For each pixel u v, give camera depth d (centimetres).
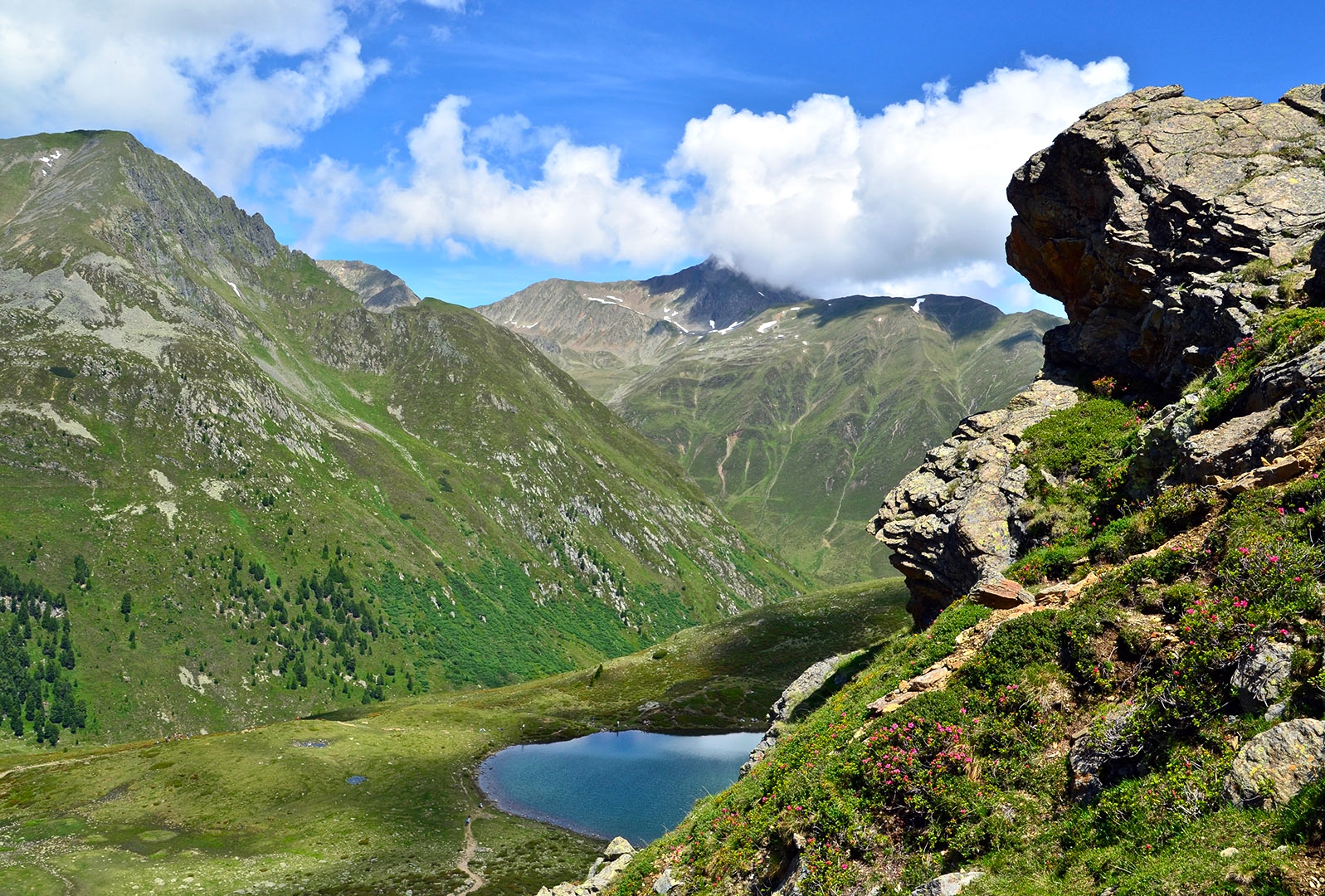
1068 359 4531
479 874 8794
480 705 17325
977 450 4088
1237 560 1866
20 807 10906
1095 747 1781
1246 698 1591
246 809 10725
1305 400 2297
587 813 10750
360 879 8638
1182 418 2850
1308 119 3941
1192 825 1434
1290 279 3142
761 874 2256
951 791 1925
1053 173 4538
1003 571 3150
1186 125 4156
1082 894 1488
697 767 12494
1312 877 1164
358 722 15300
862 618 19662
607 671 18975
